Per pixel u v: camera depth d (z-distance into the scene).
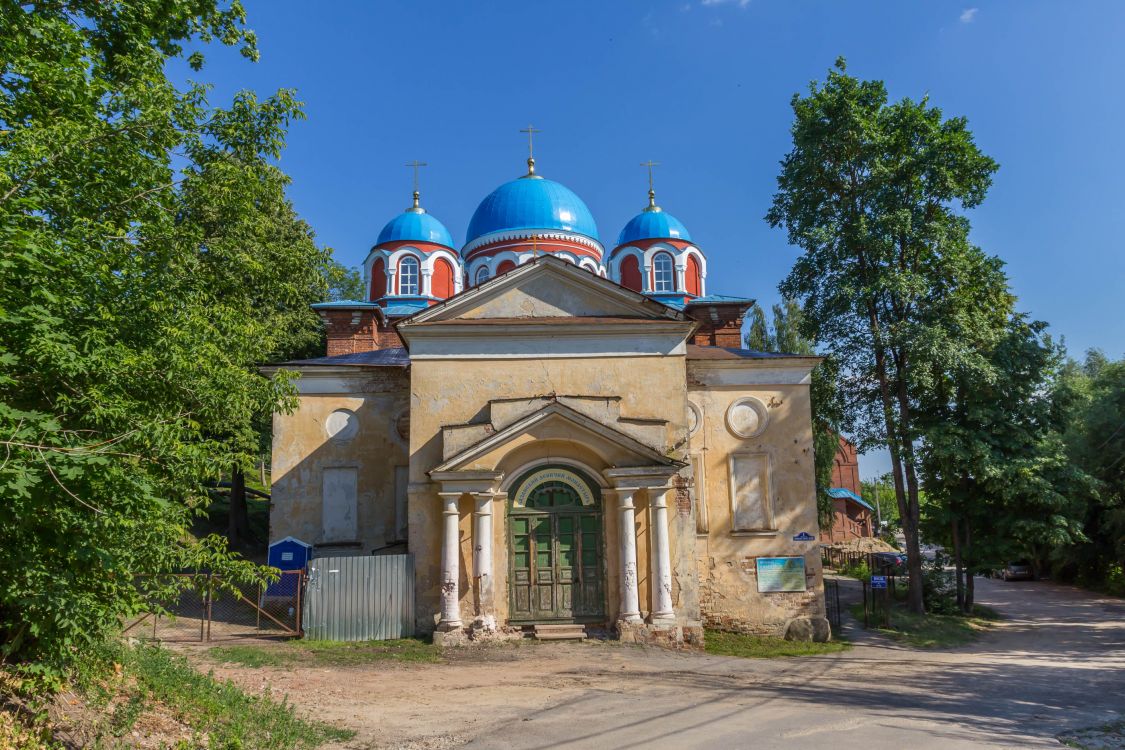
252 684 11.80
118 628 8.98
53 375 7.26
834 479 60.53
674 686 13.05
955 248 24.25
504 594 17.56
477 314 18.97
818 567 20.36
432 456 18.06
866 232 24.11
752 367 21.50
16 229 6.73
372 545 21.17
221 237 13.30
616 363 18.72
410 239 34.78
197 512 9.55
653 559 17.48
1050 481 24.77
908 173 24.53
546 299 19.12
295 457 21.53
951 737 9.89
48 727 7.06
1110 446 32.25
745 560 20.45
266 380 11.16
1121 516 31.55
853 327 25.30
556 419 17.72
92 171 9.06
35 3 11.83
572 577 17.88
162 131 9.87
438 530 17.75
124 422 7.64
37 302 7.27
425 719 10.25
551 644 16.70
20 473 5.82
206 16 14.66
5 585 7.04
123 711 7.98
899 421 24.75
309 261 17.30
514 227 32.53
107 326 8.23
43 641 7.88
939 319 24.14
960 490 26.00
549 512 18.08
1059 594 35.44
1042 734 10.43
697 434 21.14
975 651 19.48
